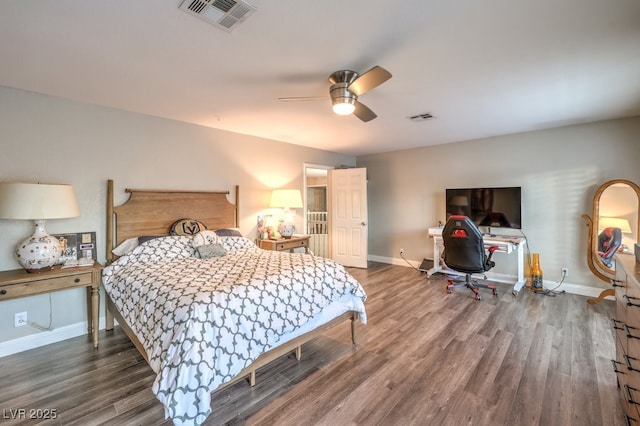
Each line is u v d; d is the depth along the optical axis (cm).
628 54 200
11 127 246
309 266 240
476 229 358
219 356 161
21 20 155
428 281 446
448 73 228
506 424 162
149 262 272
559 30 171
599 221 358
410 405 178
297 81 238
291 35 174
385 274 488
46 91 256
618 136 355
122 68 214
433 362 225
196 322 157
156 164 330
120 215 300
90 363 226
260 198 439
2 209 218
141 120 320
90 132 286
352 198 548
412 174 539
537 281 395
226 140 396
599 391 188
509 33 174
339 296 242
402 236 555
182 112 316
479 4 148
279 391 192
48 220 263
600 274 354
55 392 191
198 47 187
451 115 336
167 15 153
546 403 178
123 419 167
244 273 222
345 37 177
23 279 221
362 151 567
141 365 223
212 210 376
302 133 416
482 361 225
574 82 246
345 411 173
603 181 364
